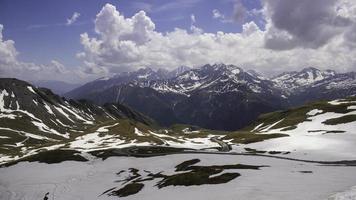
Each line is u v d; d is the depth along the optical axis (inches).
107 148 5659.5
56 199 3206.2
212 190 2231.8
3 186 4035.4
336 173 2356.1
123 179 3624.5
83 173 4197.8
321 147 4269.2
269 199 1775.3
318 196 1705.2
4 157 6323.8
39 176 4207.7
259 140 5659.5
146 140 6594.5
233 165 2989.7
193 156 3909.9
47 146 6815.9
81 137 7145.7
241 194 1955.0
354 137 4670.3
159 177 3223.4
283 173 2422.5
